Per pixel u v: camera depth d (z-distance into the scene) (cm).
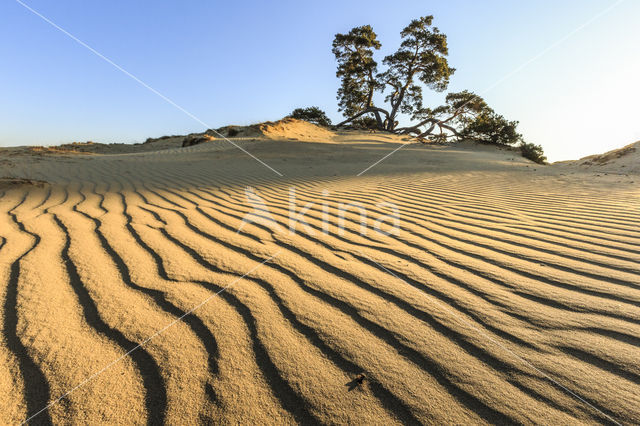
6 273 186
